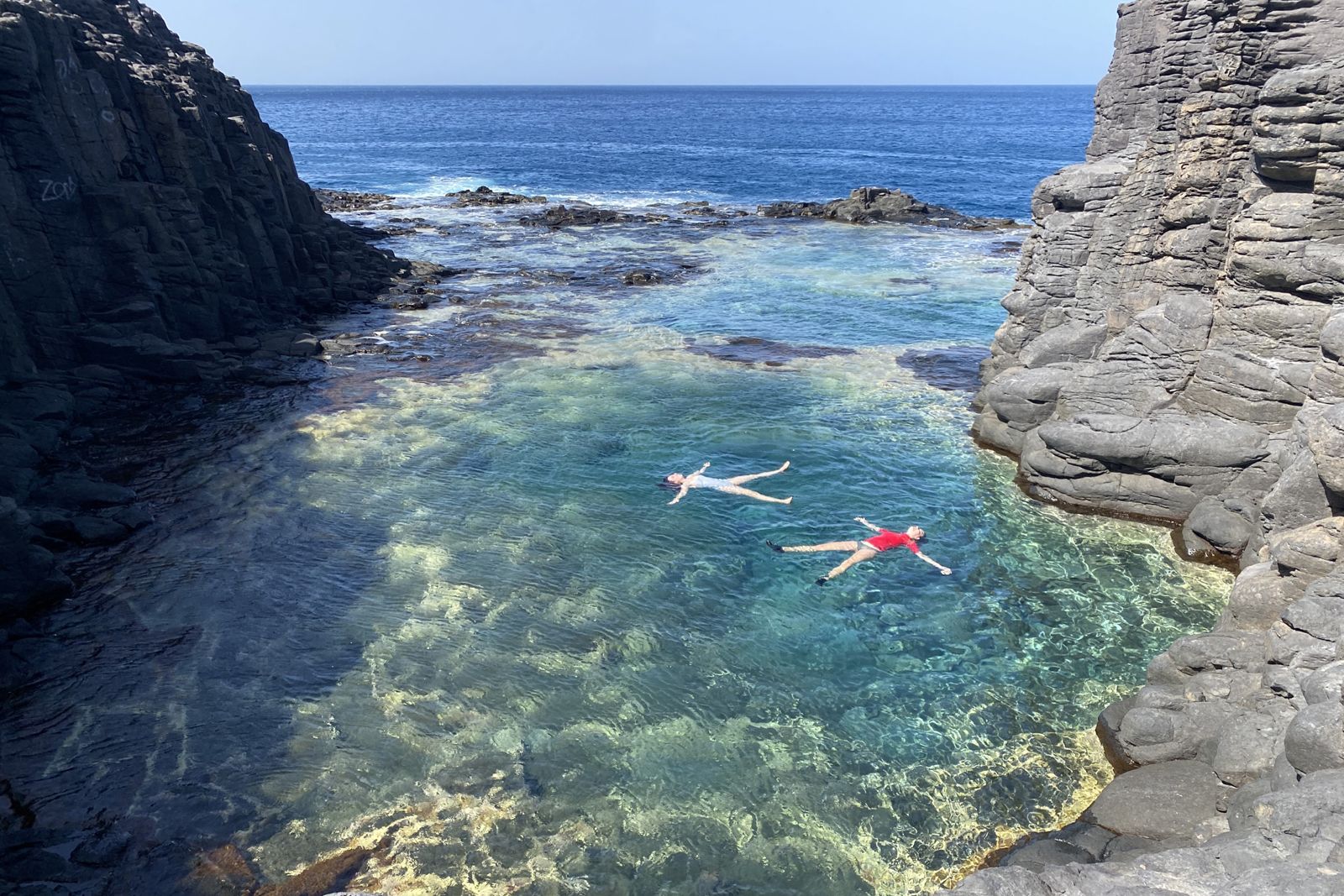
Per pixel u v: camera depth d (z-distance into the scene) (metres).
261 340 35.00
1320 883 8.32
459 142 159.38
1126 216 23.95
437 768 13.72
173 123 34.12
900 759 13.99
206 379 30.81
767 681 15.91
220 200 36.50
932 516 22.16
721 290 46.56
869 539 20.72
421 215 72.31
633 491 23.23
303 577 19.06
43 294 28.56
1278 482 16.38
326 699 15.30
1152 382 21.78
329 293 42.00
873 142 157.12
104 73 32.06
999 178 102.31
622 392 30.62
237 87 45.16
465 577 19.14
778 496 23.09
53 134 28.88
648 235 63.62
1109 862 9.94
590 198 86.31
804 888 11.62
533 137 172.50
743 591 18.77
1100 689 15.73
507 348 35.84
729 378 32.22
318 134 177.88
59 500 21.34
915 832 12.53
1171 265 21.73
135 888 11.51
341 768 13.72
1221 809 11.85
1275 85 17.75
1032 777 13.62
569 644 16.88
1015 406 24.98
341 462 24.80
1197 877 9.37
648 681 15.84
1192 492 20.95
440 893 11.50
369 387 30.94
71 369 29.23
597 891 11.56
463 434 26.81
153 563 19.56
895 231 64.94
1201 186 20.83
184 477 23.75
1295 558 14.09
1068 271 26.36
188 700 15.23
